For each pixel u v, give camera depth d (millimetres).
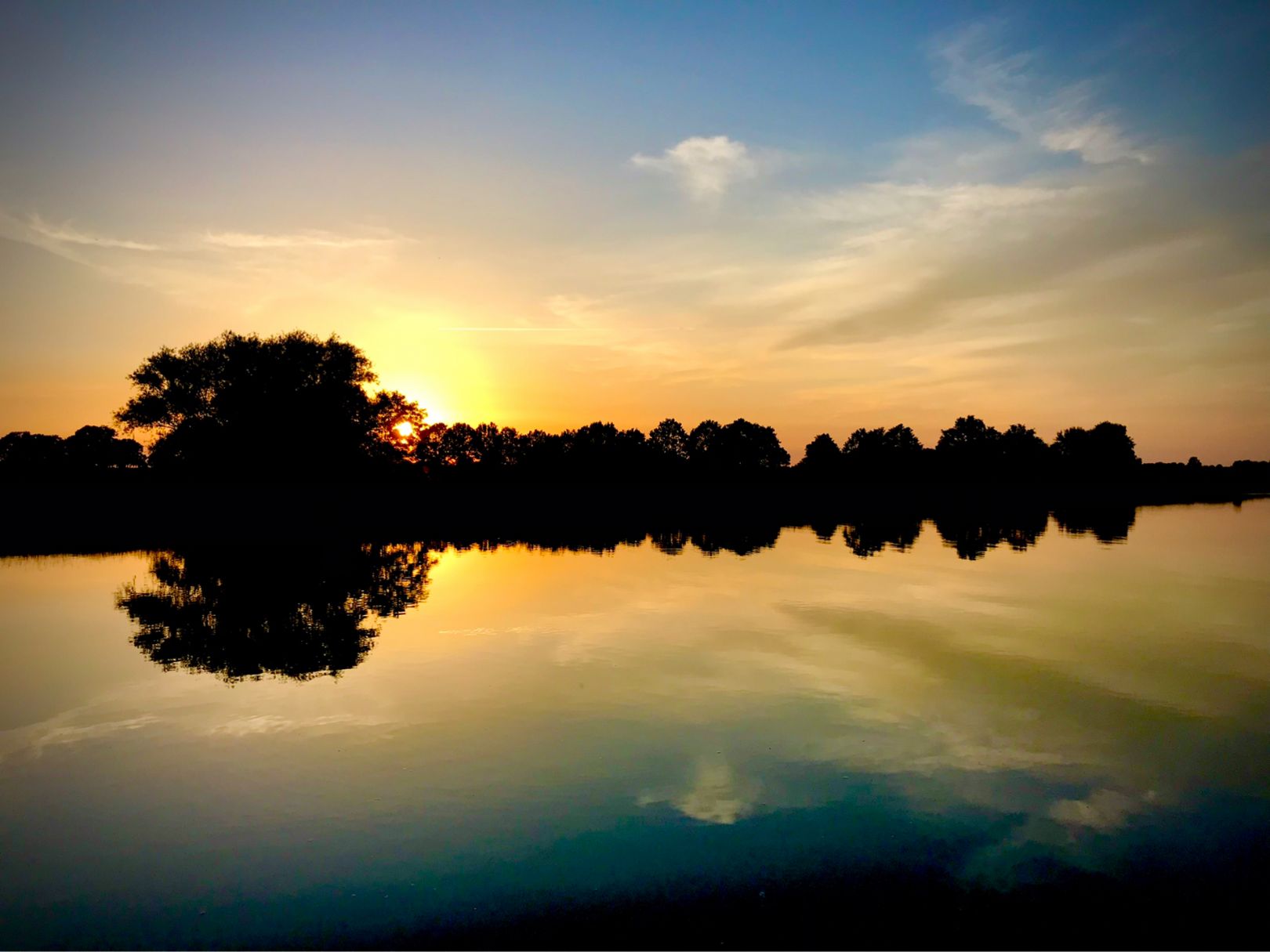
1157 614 22609
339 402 68750
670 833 9773
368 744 12633
